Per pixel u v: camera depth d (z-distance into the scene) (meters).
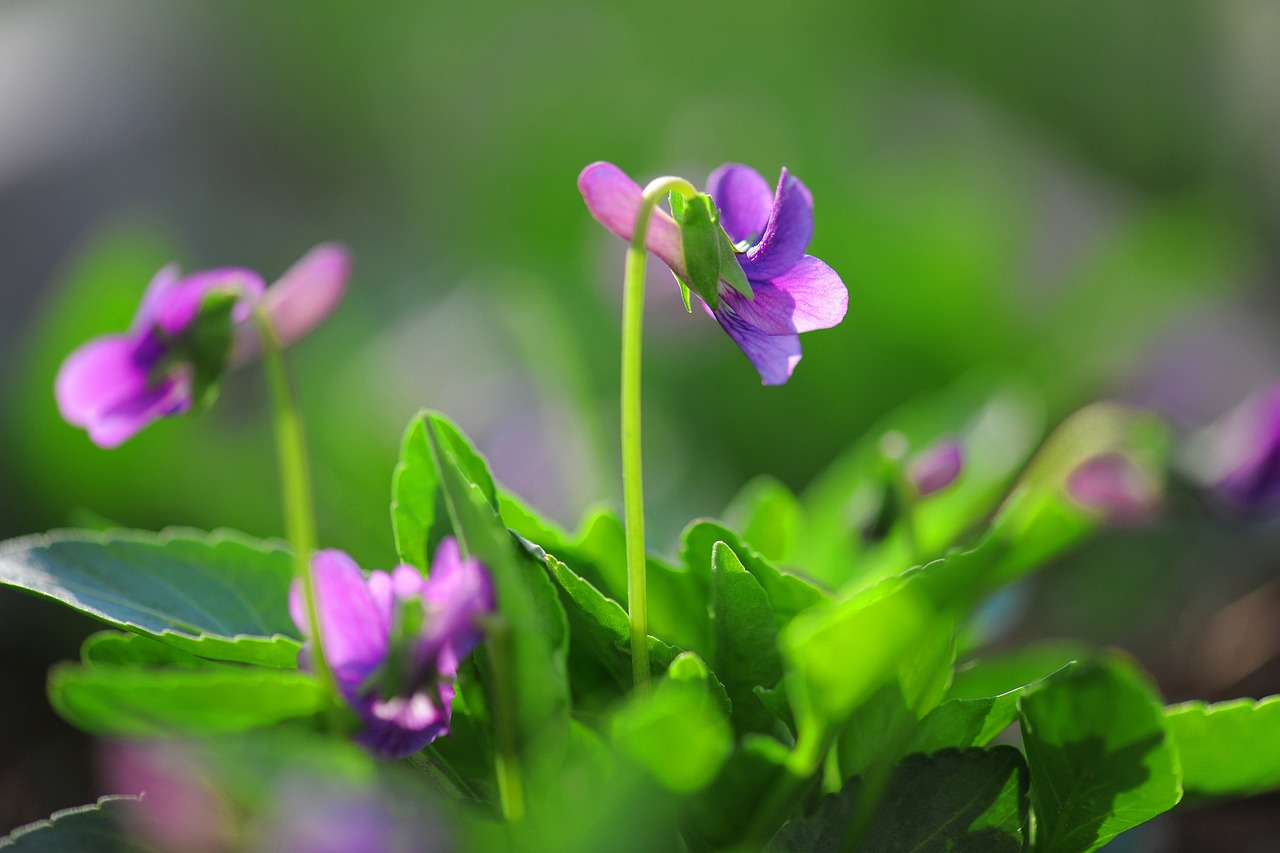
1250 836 0.37
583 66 1.15
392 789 0.25
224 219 0.90
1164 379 0.67
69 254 0.77
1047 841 0.26
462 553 0.26
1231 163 1.10
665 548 0.35
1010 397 0.42
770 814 0.25
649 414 0.55
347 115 1.21
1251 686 0.44
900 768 0.26
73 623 0.48
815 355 0.59
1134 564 0.53
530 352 0.52
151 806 0.26
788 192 0.26
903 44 1.25
